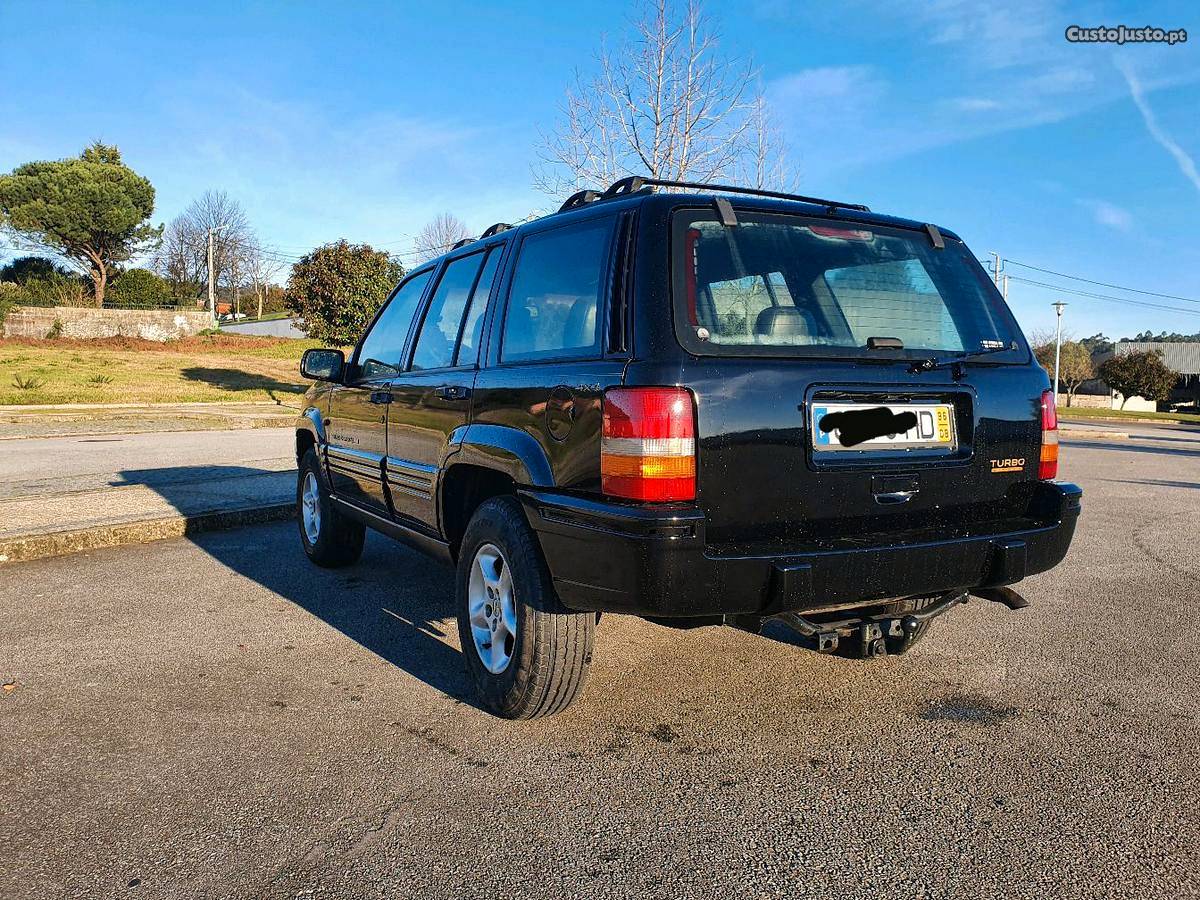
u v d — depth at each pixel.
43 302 48.19
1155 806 2.69
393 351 4.65
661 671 3.90
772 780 2.86
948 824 2.59
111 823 2.59
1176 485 11.02
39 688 3.66
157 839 2.50
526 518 3.15
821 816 2.63
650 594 2.63
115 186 54.28
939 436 3.12
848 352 2.96
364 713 3.41
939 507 3.12
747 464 2.75
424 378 4.04
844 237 3.21
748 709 3.46
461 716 3.38
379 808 2.67
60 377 25.95
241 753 3.05
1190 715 3.42
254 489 8.46
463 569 3.48
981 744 3.15
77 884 2.28
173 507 7.27
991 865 2.37
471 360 3.70
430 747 3.11
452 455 3.59
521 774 2.90
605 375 2.79
